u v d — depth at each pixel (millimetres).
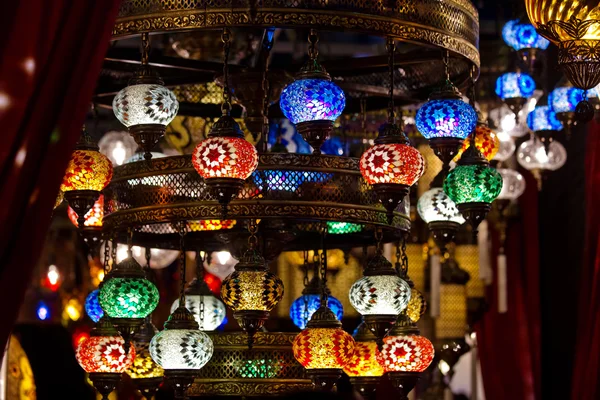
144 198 3244
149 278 3756
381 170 2908
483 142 3488
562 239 5586
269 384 3400
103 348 3199
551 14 3188
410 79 3854
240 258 3162
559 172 5625
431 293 5363
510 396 5598
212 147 2834
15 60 1879
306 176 3148
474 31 3287
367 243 3715
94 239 3537
